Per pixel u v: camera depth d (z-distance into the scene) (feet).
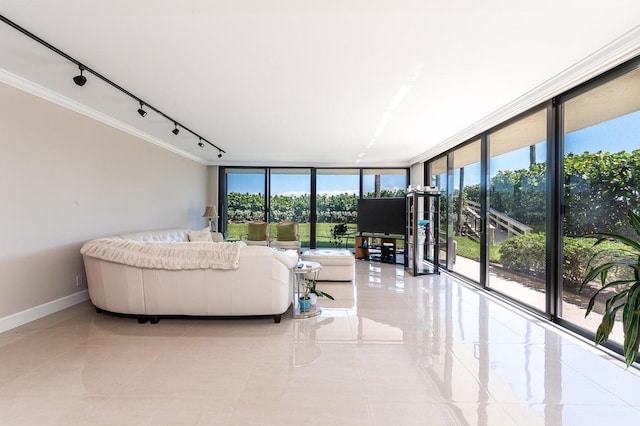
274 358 7.26
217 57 7.86
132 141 14.70
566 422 5.09
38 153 9.82
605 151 8.02
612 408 5.47
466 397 5.77
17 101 9.14
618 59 7.20
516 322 9.64
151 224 16.37
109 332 8.80
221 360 7.14
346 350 7.70
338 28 6.56
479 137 14.25
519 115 11.34
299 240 21.63
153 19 6.26
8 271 8.92
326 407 5.46
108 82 9.30
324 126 14.16
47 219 10.15
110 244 9.43
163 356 7.34
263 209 24.58
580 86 8.65
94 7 5.86
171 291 9.23
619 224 7.68
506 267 12.26
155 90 10.06
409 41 7.05
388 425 5.00
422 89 9.82
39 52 7.63
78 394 5.79
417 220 16.94
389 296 12.57
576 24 6.35
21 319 9.28
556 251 9.54
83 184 11.66
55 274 10.43
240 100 10.89
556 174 9.51
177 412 5.30
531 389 6.04
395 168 24.59
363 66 8.29
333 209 24.71
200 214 22.67
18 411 5.30
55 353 7.47
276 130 14.94
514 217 11.78
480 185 14.01
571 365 6.98
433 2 5.70
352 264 15.03
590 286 8.48
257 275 9.19
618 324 7.63
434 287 14.07
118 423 5.02
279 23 6.39
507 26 6.43
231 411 5.33
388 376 6.49
